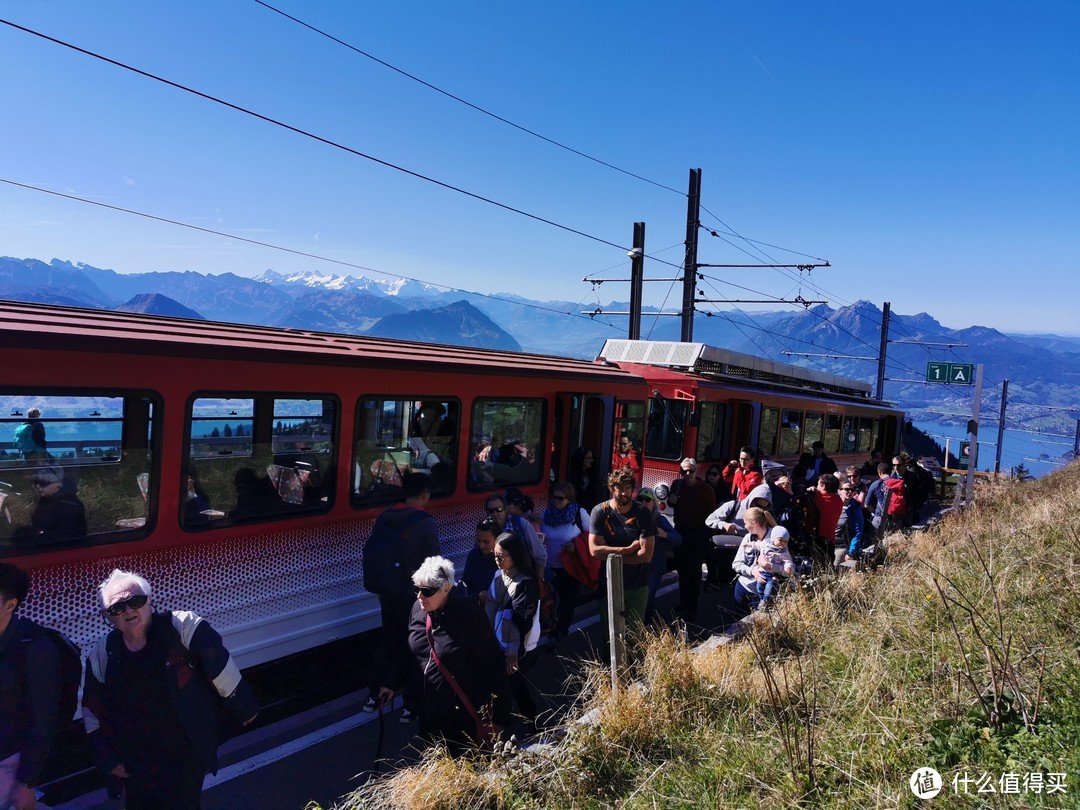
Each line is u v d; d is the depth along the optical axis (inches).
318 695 254.4
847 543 368.8
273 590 250.4
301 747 214.7
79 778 193.8
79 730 201.5
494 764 166.1
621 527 250.7
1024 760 145.3
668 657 211.8
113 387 207.2
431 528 230.8
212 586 231.8
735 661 218.4
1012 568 273.1
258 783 194.4
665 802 152.2
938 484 932.0
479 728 173.3
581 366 441.4
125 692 135.0
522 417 367.6
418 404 305.7
